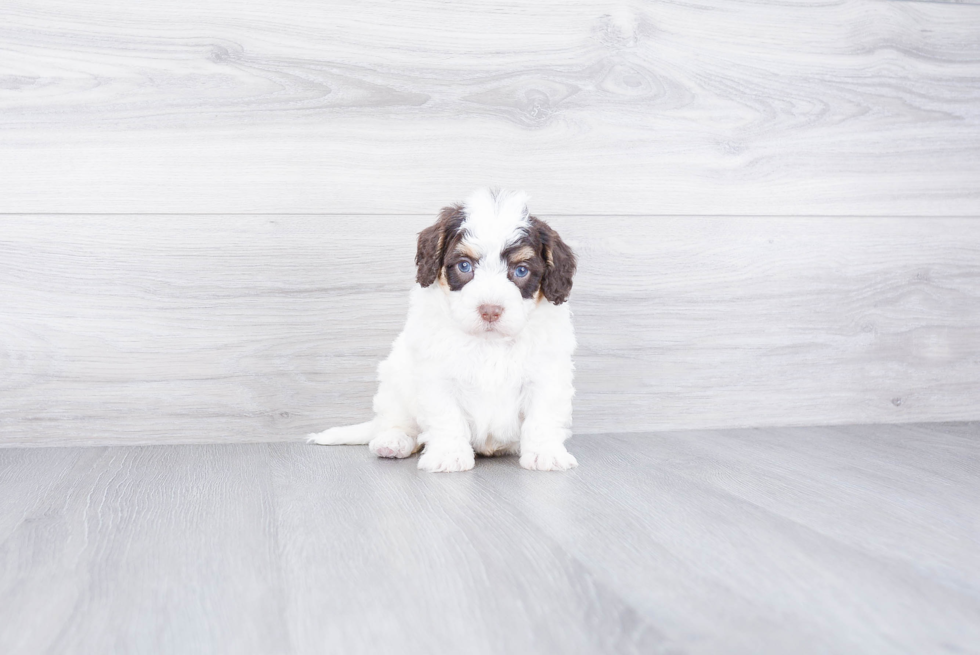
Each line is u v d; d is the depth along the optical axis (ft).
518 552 4.12
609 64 7.64
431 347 6.25
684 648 3.02
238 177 7.22
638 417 7.83
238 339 7.29
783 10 7.90
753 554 4.10
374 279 7.41
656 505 5.04
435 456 6.11
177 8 7.08
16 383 7.02
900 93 8.16
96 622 3.32
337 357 7.41
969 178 8.23
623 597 3.52
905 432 7.72
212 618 3.34
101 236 7.07
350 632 3.19
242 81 7.19
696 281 7.86
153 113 7.10
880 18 8.07
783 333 8.04
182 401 7.24
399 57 7.36
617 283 7.73
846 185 8.09
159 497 5.30
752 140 7.91
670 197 7.79
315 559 4.04
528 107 7.55
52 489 5.53
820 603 3.45
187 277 7.20
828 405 8.16
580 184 7.65
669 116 7.76
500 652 3.00
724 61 7.82
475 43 7.46
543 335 6.30
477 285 5.87
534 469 6.15
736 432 7.76
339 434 7.18
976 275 8.23
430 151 7.45
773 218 7.97
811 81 8.00
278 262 7.30
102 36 7.01
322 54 7.27
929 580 3.74
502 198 6.27
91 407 7.14
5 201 6.95
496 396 6.35
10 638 3.18
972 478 5.79
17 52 6.91
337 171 7.33
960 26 8.16
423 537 4.38
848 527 4.57
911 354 8.20
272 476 5.91
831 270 8.09
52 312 7.05
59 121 6.98
